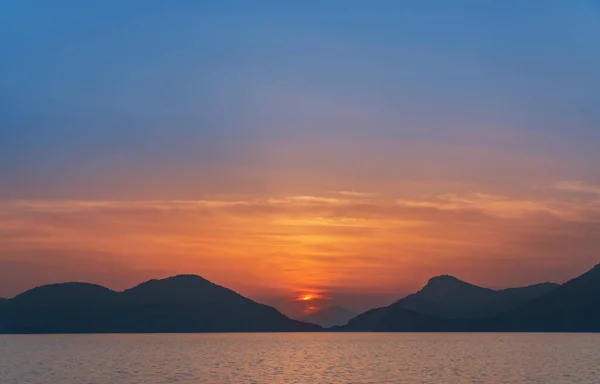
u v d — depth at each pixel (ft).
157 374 322.75
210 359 444.96
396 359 444.14
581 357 452.35
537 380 293.02
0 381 290.76
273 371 342.44
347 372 336.08
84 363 401.29
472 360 427.33
